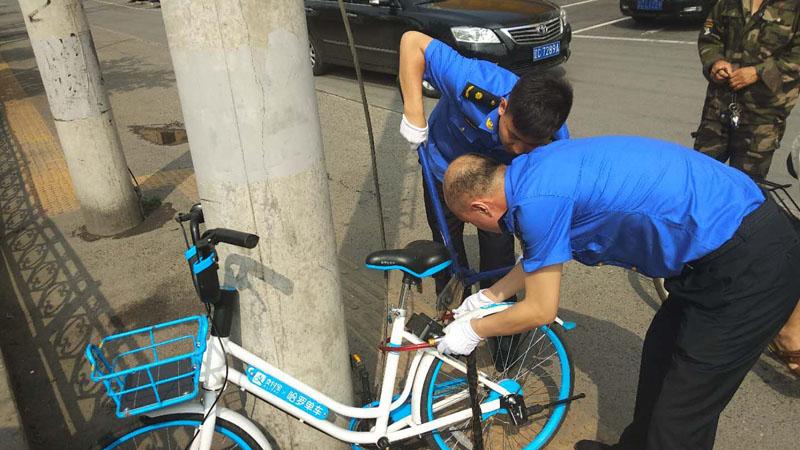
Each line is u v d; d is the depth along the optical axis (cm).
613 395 284
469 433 251
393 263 211
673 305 213
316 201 206
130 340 340
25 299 389
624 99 705
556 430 252
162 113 821
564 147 184
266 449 214
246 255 201
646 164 179
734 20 316
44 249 453
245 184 191
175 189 551
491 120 244
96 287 398
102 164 449
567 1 1418
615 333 327
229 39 175
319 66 945
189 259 182
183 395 189
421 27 754
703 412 191
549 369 265
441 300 247
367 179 543
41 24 400
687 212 177
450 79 251
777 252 179
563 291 367
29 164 639
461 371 237
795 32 301
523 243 178
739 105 324
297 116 192
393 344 220
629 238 185
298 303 211
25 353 336
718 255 178
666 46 942
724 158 346
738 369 188
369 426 230
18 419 258
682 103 679
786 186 252
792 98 313
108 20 1822
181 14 175
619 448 231
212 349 200
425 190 302
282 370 218
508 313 189
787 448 250
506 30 713
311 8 893
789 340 267
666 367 210
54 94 425
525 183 176
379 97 804
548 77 192
